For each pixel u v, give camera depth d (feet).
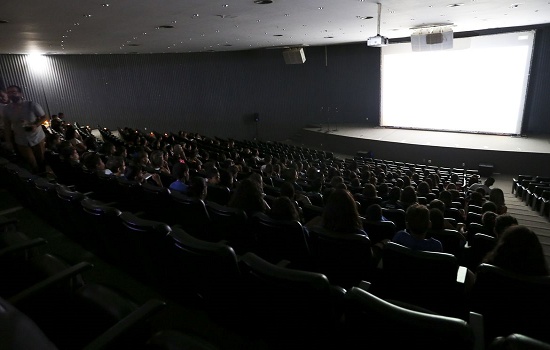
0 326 3.19
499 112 48.26
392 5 25.72
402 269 7.73
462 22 36.29
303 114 66.08
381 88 57.41
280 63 63.98
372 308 4.26
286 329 6.25
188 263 7.04
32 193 12.68
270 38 43.16
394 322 4.09
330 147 56.03
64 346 5.41
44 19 23.25
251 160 32.22
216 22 28.81
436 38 38.24
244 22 29.60
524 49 44.91
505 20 35.83
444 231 10.61
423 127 54.90
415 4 25.79
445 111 52.44
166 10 22.93
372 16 30.30
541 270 6.48
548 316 6.40
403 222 13.66
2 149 20.20
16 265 6.89
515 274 6.36
